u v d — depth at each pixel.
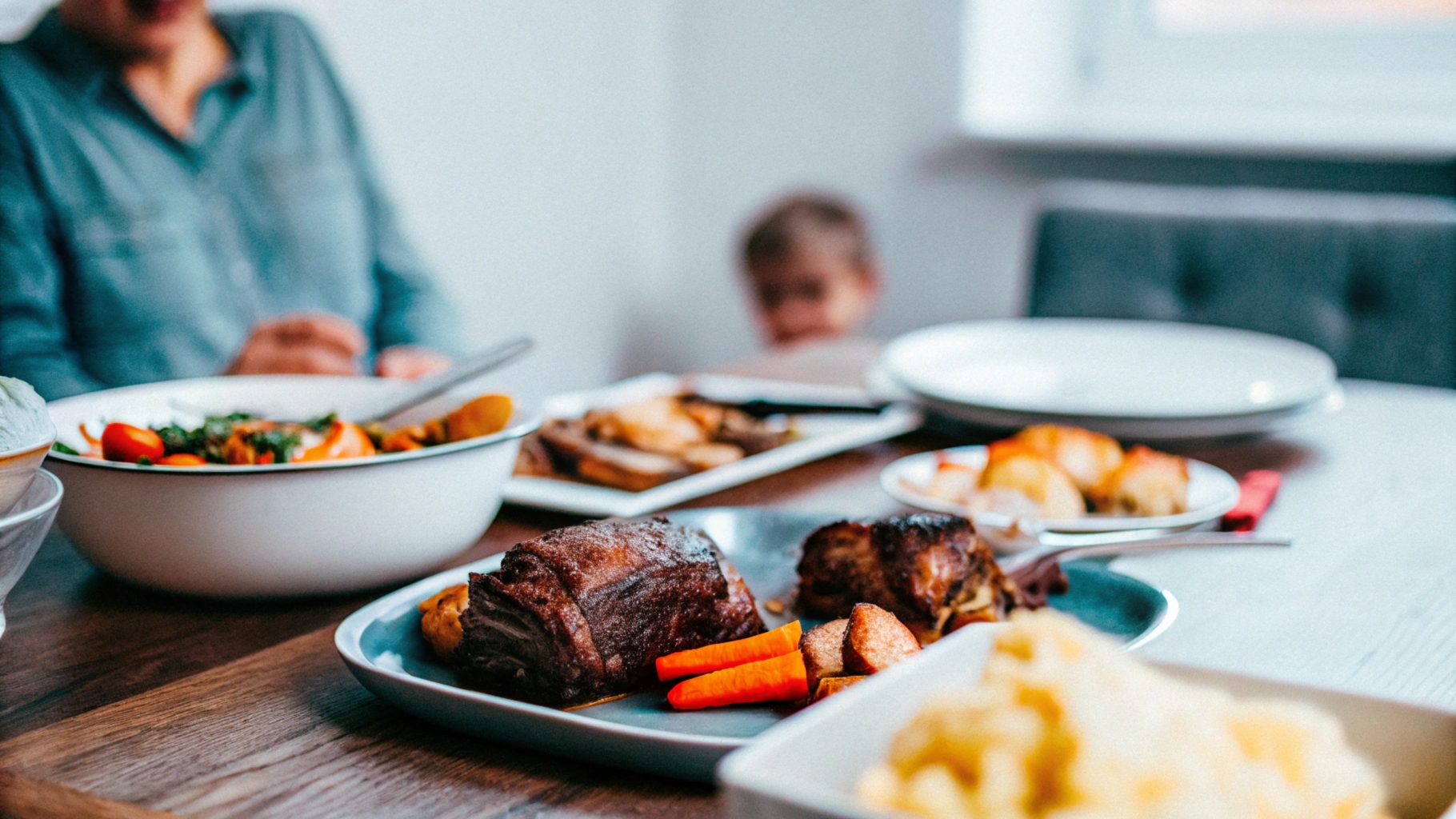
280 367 1.75
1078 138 2.65
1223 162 2.59
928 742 0.33
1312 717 0.37
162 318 2.01
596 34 3.16
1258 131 2.58
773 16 3.17
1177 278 2.00
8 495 0.55
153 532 0.70
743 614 0.63
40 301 1.84
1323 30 2.70
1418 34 2.60
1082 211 2.07
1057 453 0.97
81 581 0.80
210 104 2.10
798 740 0.36
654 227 3.47
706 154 3.38
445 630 0.60
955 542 0.68
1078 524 0.85
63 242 1.93
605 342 3.37
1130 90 2.94
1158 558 0.85
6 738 0.55
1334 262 1.89
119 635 0.69
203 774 0.51
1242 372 1.39
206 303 2.07
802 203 2.88
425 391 0.89
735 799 0.33
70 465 0.69
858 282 2.89
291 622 0.72
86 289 1.95
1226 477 0.98
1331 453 1.21
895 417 1.27
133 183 1.98
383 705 0.59
